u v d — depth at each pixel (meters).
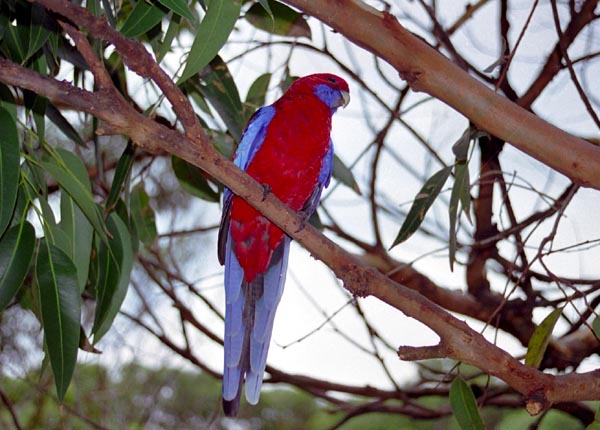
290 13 7.38
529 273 8.57
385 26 5.04
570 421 11.21
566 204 6.18
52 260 5.69
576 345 9.07
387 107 9.10
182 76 4.79
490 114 5.23
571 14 8.11
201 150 4.82
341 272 5.27
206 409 10.98
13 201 5.14
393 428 12.80
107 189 8.77
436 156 8.99
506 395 10.09
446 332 5.13
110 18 5.81
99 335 6.49
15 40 5.88
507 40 8.36
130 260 6.64
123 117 4.56
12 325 9.57
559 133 5.26
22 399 10.19
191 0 6.80
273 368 9.84
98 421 10.30
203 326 9.73
